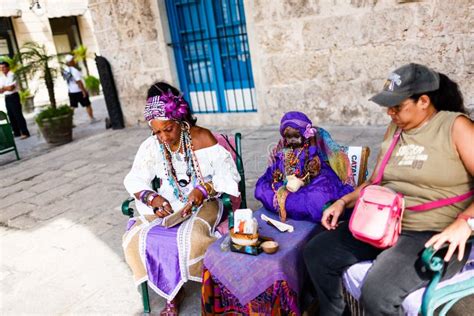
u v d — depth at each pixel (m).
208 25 7.18
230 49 7.14
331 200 2.58
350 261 2.16
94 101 14.58
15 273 3.82
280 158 2.87
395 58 5.64
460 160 1.98
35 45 9.95
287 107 6.75
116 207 4.92
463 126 1.95
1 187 6.39
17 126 9.74
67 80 10.26
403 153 2.14
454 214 2.04
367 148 2.86
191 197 2.81
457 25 5.14
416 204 2.09
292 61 6.42
